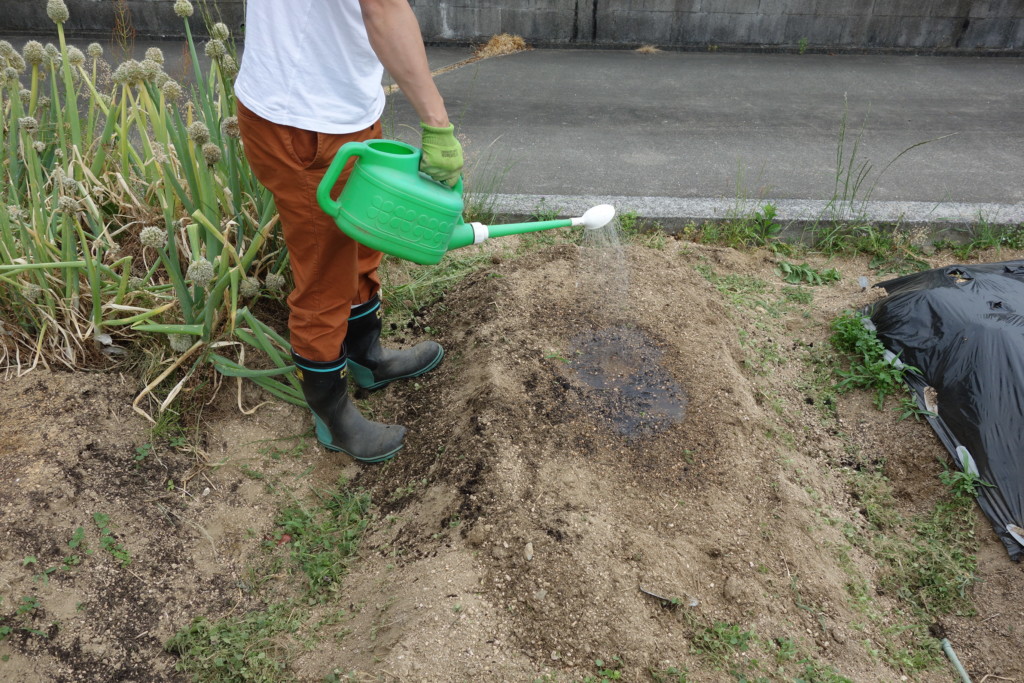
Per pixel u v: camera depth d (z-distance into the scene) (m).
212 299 2.53
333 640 2.12
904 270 3.91
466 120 5.75
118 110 3.04
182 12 2.61
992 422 2.63
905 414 2.88
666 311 3.32
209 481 2.52
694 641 2.09
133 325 2.53
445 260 3.70
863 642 2.17
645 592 2.17
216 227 2.68
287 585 2.31
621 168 4.98
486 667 1.96
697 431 2.73
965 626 2.31
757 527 2.39
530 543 2.22
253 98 1.99
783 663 2.04
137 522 2.30
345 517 2.50
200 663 2.01
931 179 4.89
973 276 3.16
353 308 2.69
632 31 7.61
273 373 2.62
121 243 2.99
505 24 7.58
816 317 3.52
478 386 2.79
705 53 7.65
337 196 2.11
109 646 2.07
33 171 2.68
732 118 5.93
